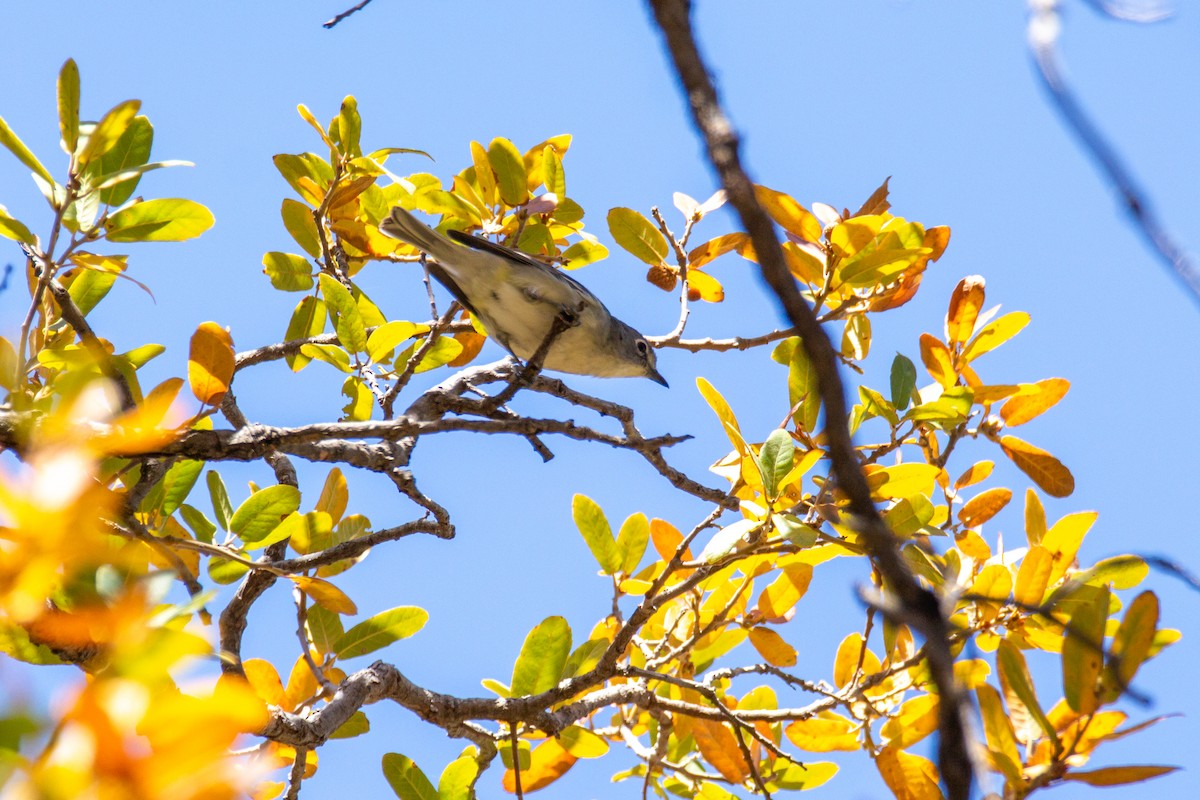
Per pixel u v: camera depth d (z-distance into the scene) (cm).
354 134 1192
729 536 913
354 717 1013
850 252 1080
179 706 280
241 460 732
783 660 1092
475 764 1019
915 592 310
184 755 275
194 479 895
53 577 314
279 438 745
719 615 1060
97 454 346
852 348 1223
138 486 778
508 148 1209
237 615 965
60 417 378
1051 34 338
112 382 794
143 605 320
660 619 1176
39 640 415
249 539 882
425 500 873
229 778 279
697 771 1141
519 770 984
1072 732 671
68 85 766
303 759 860
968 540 1077
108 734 271
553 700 977
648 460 952
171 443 713
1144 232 325
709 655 1170
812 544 874
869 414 1016
